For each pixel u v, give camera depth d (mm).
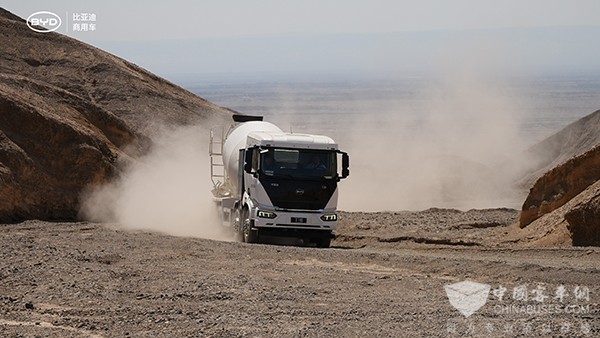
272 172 33688
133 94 80375
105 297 19234
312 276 22734
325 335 15898
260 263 24844
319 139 34406
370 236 36062
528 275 22625
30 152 39969
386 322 17156
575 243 30719
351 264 25312
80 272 22016
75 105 55594
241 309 18266
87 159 41875
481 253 29781
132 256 25406
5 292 19547
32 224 35031
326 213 33969
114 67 83875
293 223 33656
